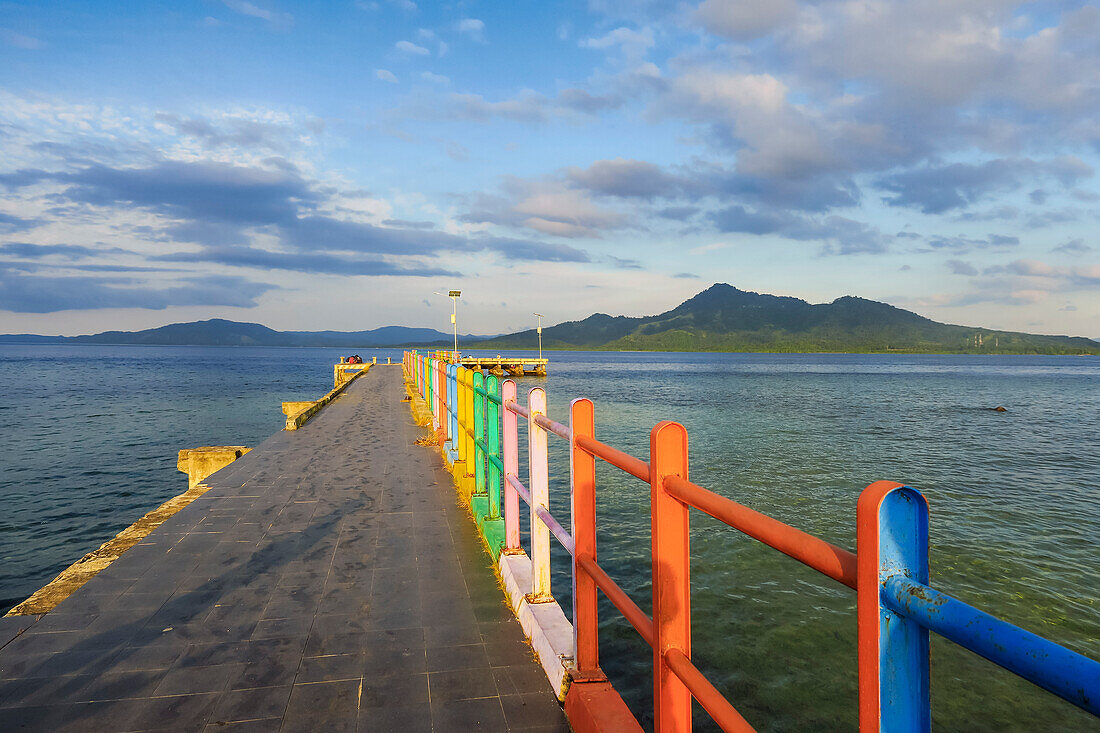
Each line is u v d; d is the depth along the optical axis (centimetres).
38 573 1016
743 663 627
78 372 8356
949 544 1071
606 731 240
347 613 396
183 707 290
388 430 1249
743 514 156
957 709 567
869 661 108
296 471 837
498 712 290
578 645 291
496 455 553
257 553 507
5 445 2275
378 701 298
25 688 305
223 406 3781
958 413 3500
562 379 7519
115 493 1554
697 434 2473
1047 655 76
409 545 531
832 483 1542
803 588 813
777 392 5241
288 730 274
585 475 288
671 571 204
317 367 11006
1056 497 1450
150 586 436
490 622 385
